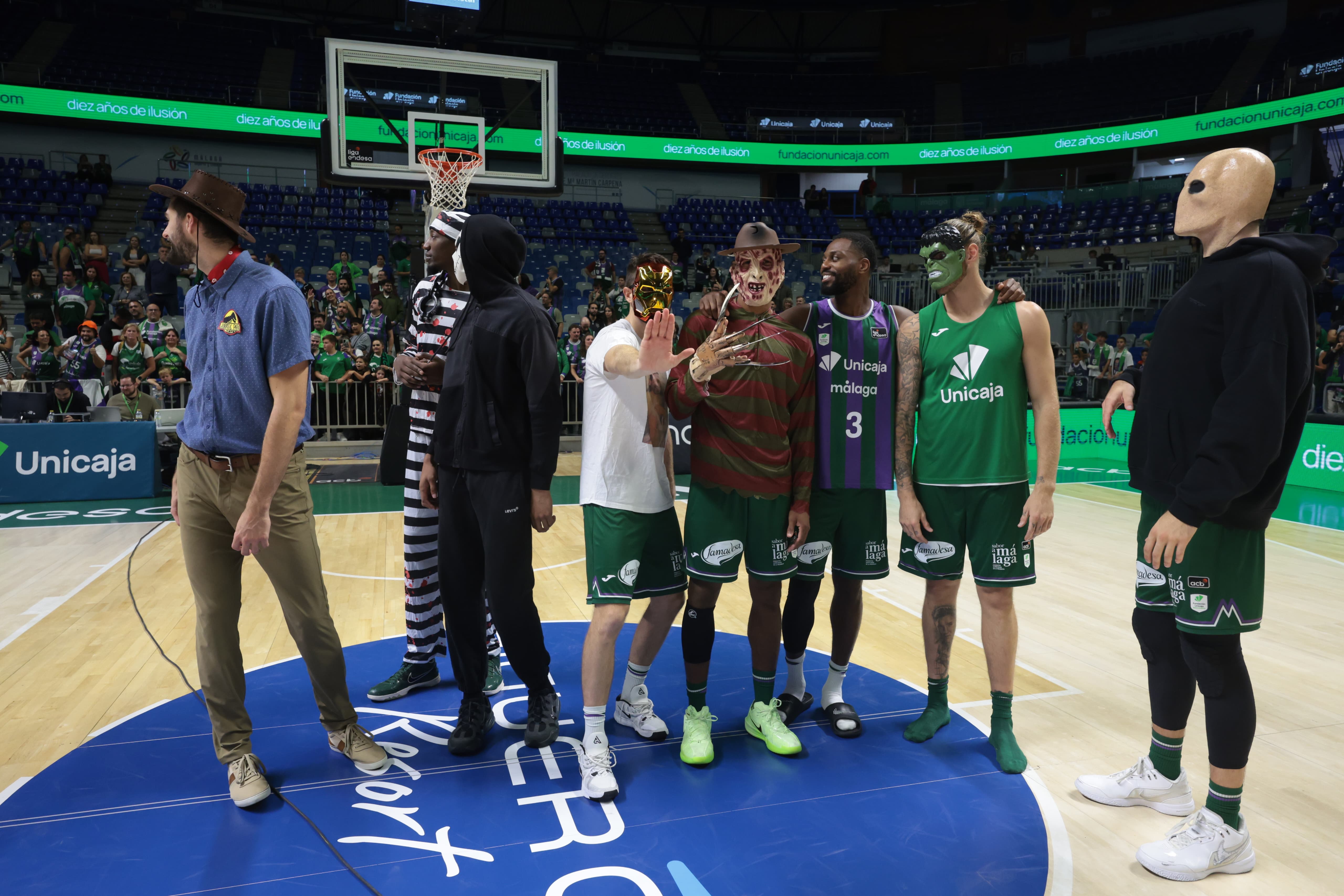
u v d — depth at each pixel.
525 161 18.31
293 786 2.47
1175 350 2.09
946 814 2.33
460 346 2.51
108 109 15.57
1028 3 21.62
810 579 2.83
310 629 2.44
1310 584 4.81
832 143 20.72
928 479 2.67
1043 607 4.39
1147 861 2.08
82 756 2.65
